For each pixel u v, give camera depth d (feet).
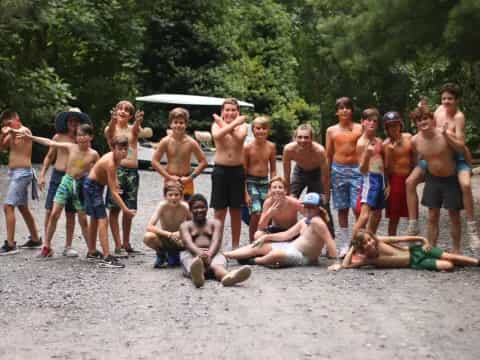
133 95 100.22
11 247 34.45
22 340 21.35
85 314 23.82
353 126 33.91
